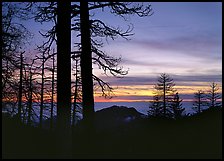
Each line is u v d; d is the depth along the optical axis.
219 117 16.88
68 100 11.72
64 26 11.71
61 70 11.70
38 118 30.69
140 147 15.48
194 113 19.70
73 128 17.56
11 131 18.25
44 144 16.44
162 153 14.64
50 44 13.80
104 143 16.09
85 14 14.76
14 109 23.31
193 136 15.67
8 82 22.59
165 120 19.02
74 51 15.62
